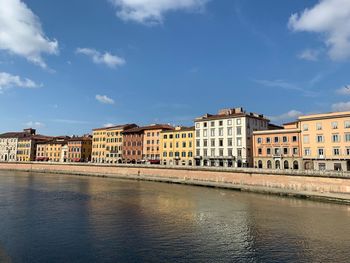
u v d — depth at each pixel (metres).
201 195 61.38
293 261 24.11
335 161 78.62
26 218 37.28
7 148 191.12
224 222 36.50
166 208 45.38
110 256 24.50
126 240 28.67
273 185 68.12
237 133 100.94
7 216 38.25
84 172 125.62
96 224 34.59
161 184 86.31
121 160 139.38
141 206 46.84
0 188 69.81
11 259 23.62
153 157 126.94
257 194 64.56
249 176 73.38
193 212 42.50
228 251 26.14
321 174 59.66
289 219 38.53
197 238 29.67
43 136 199.38
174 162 117.94
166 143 121.75
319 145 82.38
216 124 106.44
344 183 56.03
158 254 25.14
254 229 33.31
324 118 81.81
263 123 109.75
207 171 84.12
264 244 28.12
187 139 115.12
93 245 27.09
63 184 82.56
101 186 78.56
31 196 56.91
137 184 85.62
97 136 154.00
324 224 35.91
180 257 24.58
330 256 25.22
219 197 58.62
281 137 90.44
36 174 127.00
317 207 47.97
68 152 166.12
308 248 27.16
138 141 133.38
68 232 31.11
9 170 156.50
